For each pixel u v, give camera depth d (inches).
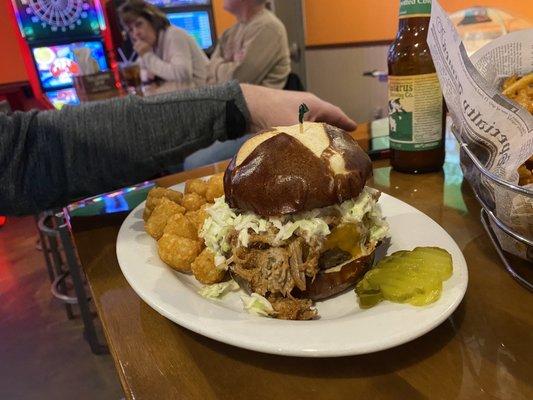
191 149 38.3
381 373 17.2
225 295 23.6
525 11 65.2
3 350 64.1
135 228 30.1
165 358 19.0
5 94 133.6
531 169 22.5
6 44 130.8
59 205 37.5
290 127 24.4
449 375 16.8
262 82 98.3
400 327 17.5
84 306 54.8
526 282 21.0
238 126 38.9
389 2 108.2
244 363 18.4
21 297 78.0
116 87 100.0
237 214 23.6
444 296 19.0
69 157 34.7
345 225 22.0
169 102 37.4
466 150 22.6
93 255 28.9
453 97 23.8
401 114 34.1
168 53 106.1
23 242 102.6
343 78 133.9
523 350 17.6
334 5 127.2
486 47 28.0
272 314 20.8
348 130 42.5
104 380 54.9
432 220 26.5
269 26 96.0
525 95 25.7
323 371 17.6
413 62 32.3
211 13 136.3
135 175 37.1
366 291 20.4
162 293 21.9
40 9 108.3
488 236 25.8
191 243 25.5
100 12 114.9
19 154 33.4
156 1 125.6
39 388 55.6
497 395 15.7
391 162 37.1
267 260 21.7
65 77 116.7
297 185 21.2
